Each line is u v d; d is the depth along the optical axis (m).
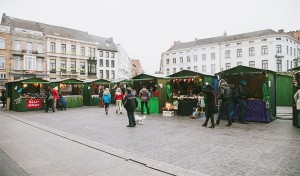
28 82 18.61
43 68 39.25
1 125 11.12
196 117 12.77
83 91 23.98
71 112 16.91
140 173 4.74
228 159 5.50
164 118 12.91
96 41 51.28
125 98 10.10
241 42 44.97
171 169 4.84
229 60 46.53
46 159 5.73
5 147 6.90
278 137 7.73
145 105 14.91
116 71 53.91
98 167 5.13
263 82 12.08
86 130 9.53
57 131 9.20
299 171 4.66
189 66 52.50
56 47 40.91
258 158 5.52
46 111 17.12
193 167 5.03
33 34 38.03
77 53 44.09
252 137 7.79
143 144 7.09
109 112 16.59
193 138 7.77
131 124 10.20
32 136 8.45
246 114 11.53
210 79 14.38
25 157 5.91
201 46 50.25
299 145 6.66
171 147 6.69
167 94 15.88
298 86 10.05
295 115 9.90
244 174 4.56
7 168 5.13
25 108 18.09
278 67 41.22
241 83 10.85
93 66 47.44
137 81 17.05
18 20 39.97
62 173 4.81
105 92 15.12
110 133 8.84
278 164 5.08
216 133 8.55
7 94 20.17
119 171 4.87
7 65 35.41
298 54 46.03
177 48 55.41
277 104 19.16
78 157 5.87
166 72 57.25
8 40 35.50
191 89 14.64
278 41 41.22
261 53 42.56
